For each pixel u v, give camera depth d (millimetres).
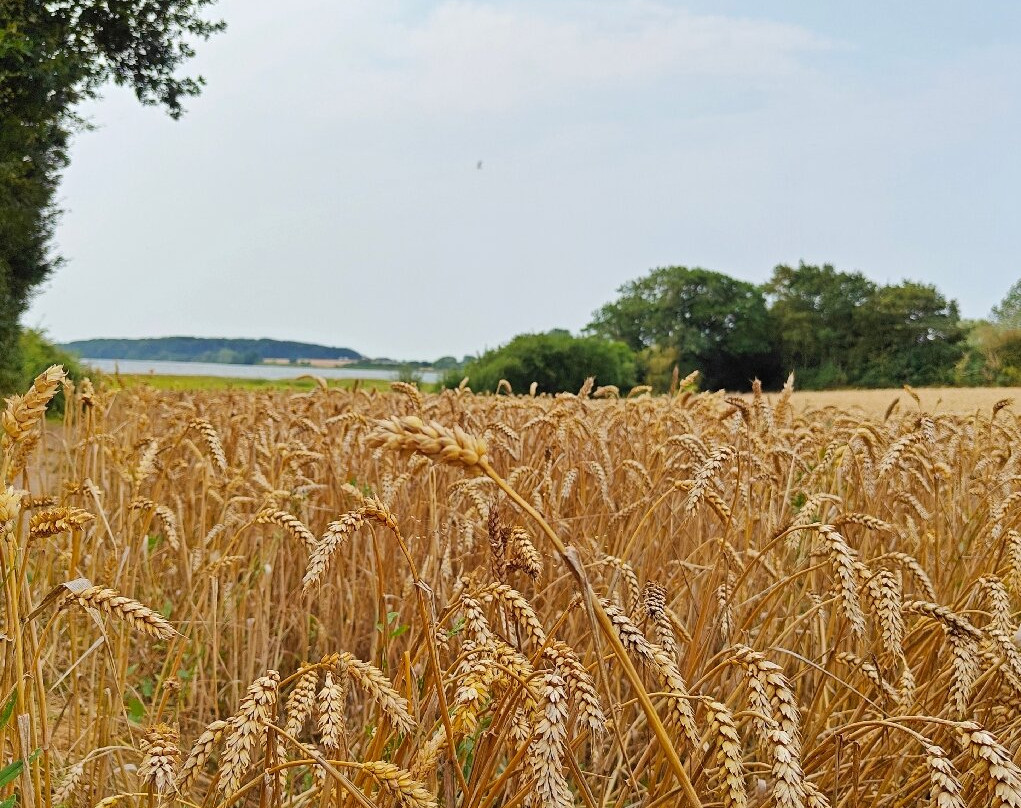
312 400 6629
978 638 2146
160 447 4668
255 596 4332
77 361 28391
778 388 88438
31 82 20547
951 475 4449
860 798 2717
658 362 80375
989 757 1512
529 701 1769
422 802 1616
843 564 2115
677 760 1439
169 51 26453
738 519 3965
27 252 22375
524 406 7598
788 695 1695
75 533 2764
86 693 3971
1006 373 66625
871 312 81438
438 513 4305
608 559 2906
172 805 2150
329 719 1807
